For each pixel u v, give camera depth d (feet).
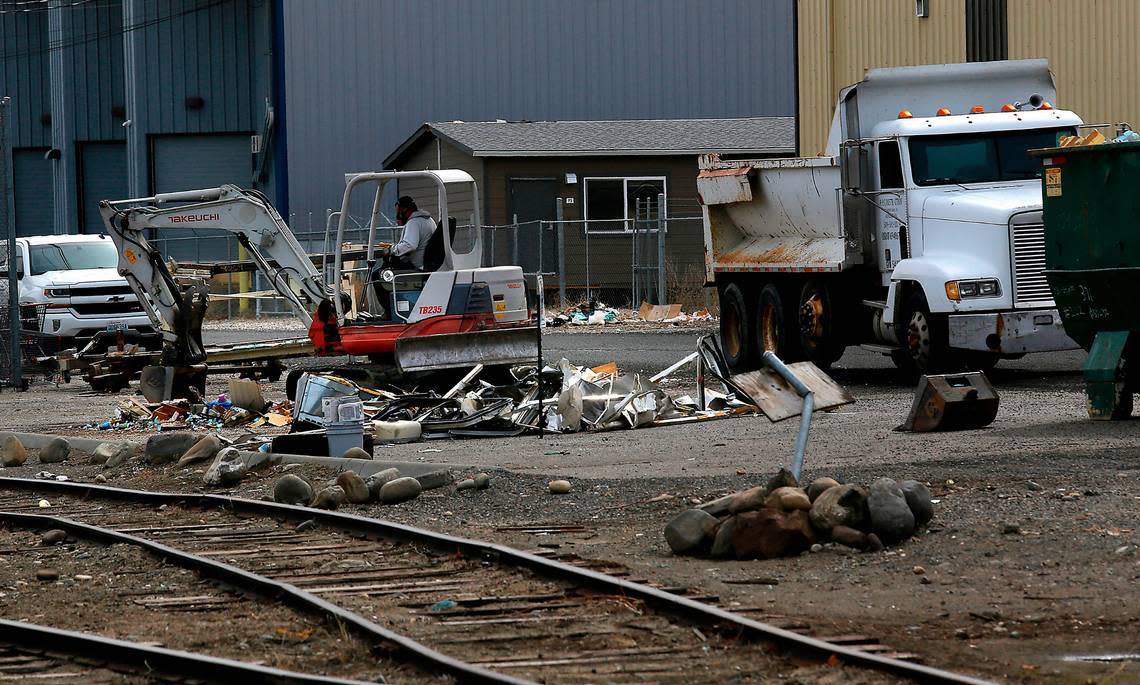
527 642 55.26
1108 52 190.39
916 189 147.02
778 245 166.71
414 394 139.03
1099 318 110.42
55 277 202.39
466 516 85.87
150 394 159.22
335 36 343.67
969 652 52.65
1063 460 89.66
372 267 155.02
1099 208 108.37
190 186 418.10
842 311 157.58
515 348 147.64
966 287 138.41
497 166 286.87
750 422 126.31
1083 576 63.10
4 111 182.50
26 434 132.98
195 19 414.82
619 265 290.97
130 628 59.82
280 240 166.71
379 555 74.33
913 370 150.20
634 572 67.41
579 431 126.31
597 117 350.02
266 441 116.98
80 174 451.94
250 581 66.28
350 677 51.26
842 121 158.30
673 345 206.08
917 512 73.05
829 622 57.31
